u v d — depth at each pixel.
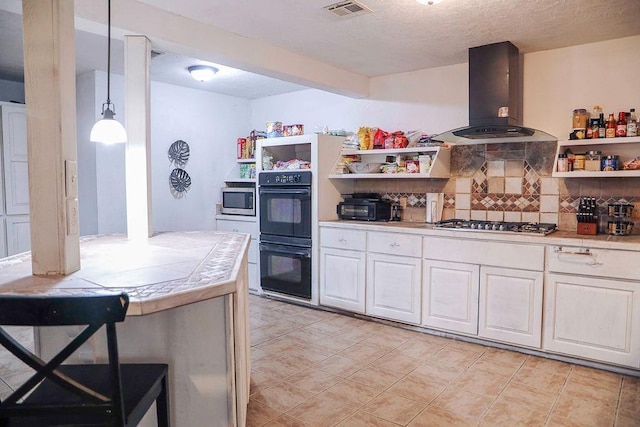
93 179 4.23
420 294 3.49
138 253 2.21
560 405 2.37
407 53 3.60
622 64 3.18
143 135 2.74
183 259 2.04
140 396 1.38
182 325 1.71
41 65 1.75
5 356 2.97
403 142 4.00
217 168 5.29
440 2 2.56
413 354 3.08
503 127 3.20
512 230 3.16
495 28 2.99
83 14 2.36
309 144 4.52
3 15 2.70
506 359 2.99
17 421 1.26
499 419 2.23
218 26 3.00
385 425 2.18
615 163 3.02
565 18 2.80
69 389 1.17
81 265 1.92
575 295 2.84
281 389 2.56
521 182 3.60
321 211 4.15
